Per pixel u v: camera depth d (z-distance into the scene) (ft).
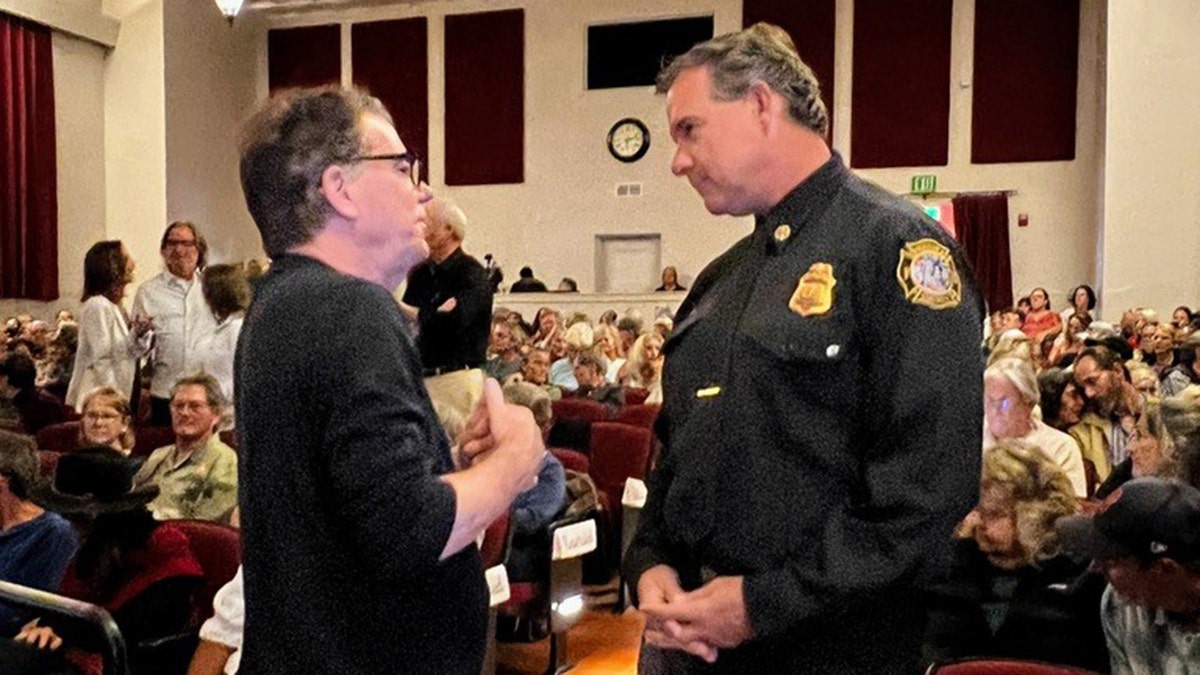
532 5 43.32
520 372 19.97
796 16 40.52
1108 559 4.90
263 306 3.49
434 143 44.68
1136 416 12.18
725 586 3.75
